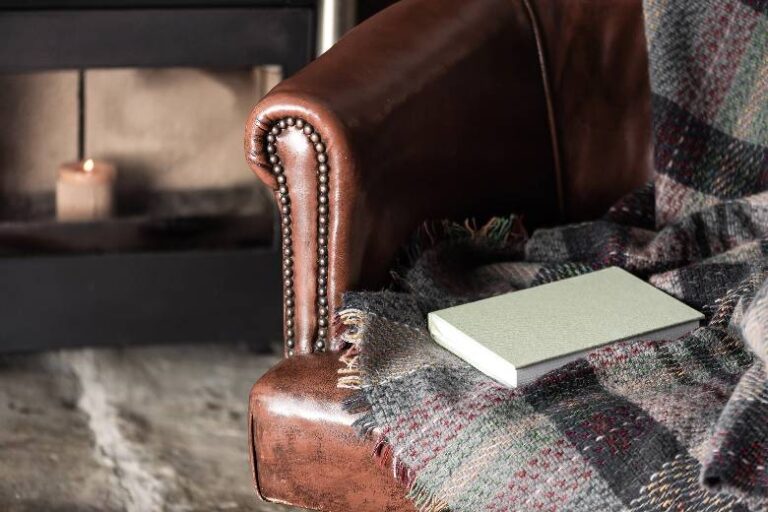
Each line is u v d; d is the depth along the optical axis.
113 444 2.43
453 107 1.95
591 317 1.73
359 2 2.61
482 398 1.58
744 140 2.04
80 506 2.24
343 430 1.63
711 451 1.43
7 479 2.31
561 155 2.18
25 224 2.64
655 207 2.08
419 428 1.58
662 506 1.49
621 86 2.16
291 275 1.84
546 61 2.14
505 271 1.94
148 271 2.64
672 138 2.04
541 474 1.53
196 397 2.61
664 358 1.65
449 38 1.98
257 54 2.53
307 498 1.69
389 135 1.80
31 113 2.63
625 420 1.54
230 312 2.71
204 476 2.34
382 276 1.87
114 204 2.70
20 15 2.42
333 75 1.78
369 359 1.67
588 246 1.95
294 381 1.67
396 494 1.65
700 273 1.81
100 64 2.48
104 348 2.80
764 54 2.04
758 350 1.56
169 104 2.69
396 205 1.86
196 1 2.47
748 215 1.94
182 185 2.72
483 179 2.04
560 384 1.61
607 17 2.15
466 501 1.55
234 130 2.72
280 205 1.80
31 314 2.62
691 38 2.05
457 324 1.71
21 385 2.63
